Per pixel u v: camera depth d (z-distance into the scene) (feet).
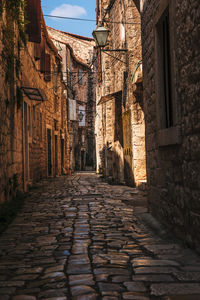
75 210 22.63
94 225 17.43
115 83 49.65
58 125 75.72
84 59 114.93
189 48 11.58
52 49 65.51
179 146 13.15
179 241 13.19
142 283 8.71
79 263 10.69
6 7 24.73
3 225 17.48
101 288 8.38
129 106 38.86
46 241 14.08
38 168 50.93
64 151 83.87
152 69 18.31
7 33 25.21
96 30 34.53
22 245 13.48
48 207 24.30
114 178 49.85
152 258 11.16
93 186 42.19
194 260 10.54
